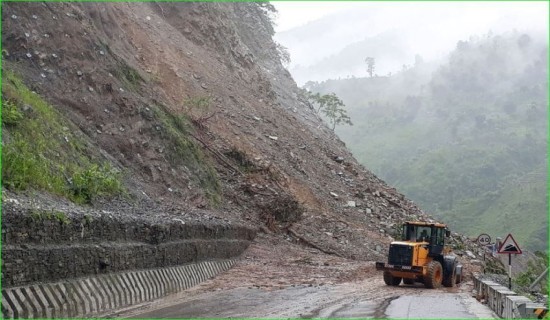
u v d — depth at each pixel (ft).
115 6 133.69
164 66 135.13
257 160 128.57
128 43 127.13
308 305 51.21
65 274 42.27
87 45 94.32
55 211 43.06
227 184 114.62
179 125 109.50
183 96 131.13
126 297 48.91
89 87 89.51
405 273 73.10
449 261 77.71
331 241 115.14
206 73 152.46
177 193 91.97
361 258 111.96
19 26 83.97
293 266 87.35
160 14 165.68
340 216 133.39
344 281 75.97
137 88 104.37
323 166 156.25
